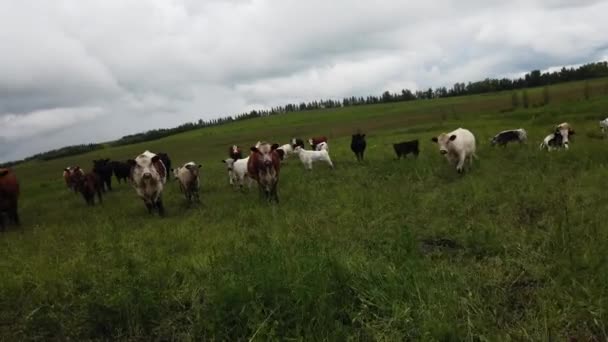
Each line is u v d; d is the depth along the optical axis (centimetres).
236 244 839
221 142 8169
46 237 1186
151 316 571
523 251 657
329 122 9975
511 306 530
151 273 699
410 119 7775
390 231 816
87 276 738
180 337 533
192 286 640
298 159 2873
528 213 892
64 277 746
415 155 2147
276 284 539
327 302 520
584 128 2694
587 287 517
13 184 1558
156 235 1028
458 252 716
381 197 1145
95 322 566
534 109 5128
